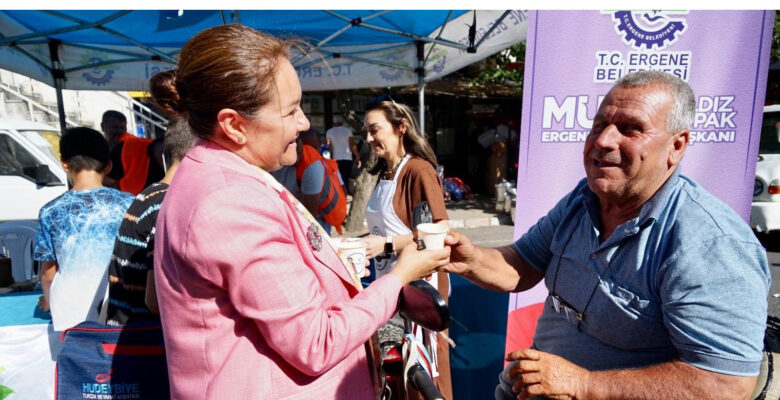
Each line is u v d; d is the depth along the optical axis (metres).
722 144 2.34
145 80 5.41
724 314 1.12
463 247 1.63
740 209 2.38
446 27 4.80
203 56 0.96
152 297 1.59
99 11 3.71
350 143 9.32
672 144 1.26
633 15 2.25
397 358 1.53
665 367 1.18
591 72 2.30
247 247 0.89
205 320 0.96
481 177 11.21
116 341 1.57
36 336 2.21
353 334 1.01
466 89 9.97
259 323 0.93
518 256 1.78
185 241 0.91
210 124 1.02
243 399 0.98
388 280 1.14
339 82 5.54
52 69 4.79
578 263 1.46
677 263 1.18
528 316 2.58
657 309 1.26
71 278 1.93
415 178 2.25
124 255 1.64
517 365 1.25
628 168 1.25
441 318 1.06
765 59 2.25
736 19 2.23
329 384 1.07
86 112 10.36
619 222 1.36
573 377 1.20
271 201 0.97
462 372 2.74
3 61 4.55
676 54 2.28
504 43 4.75
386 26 4.56
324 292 1.08
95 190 2.02
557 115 2.34
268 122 1.01
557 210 1.69
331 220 3.09
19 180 5.51
